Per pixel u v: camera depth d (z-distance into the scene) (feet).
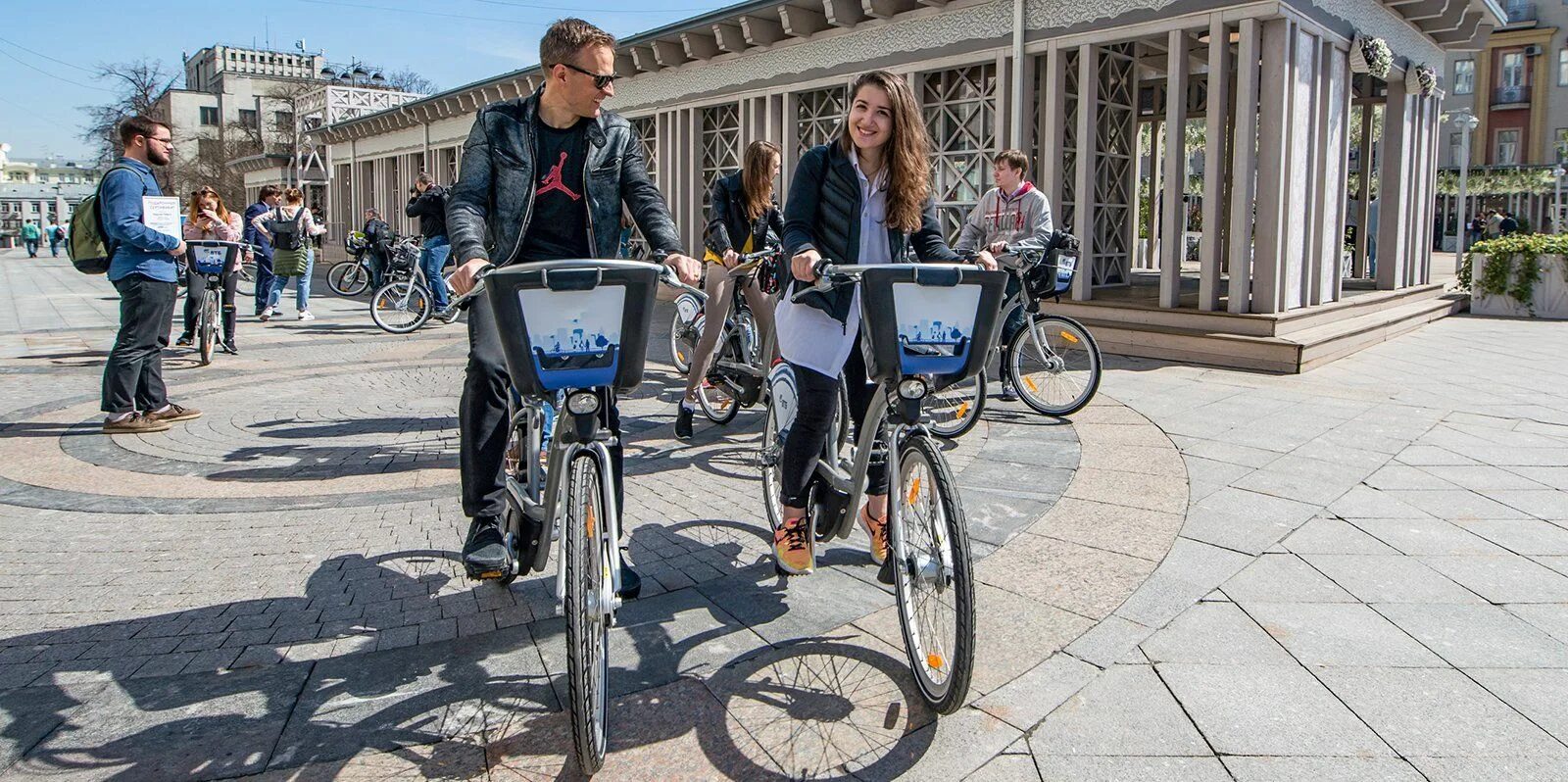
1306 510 14.23
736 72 43.21
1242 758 7.93
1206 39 38.14
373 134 84.69
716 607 10.96
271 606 10.96
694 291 8.96
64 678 9.16
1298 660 9.59
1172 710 8.67
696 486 16.05
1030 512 14.26
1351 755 7.97
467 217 9.40
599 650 7.91
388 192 83.61
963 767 7.84
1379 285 40.63
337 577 11.86
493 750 8.05
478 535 9.87
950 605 8.37
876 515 10.25
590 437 8.33
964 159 35.01
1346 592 11.25
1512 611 10.71
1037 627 10.36
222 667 9.43
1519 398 22.53
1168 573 11.82
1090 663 9.55
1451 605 10.89
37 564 12.28
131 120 19.63
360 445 18.94
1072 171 35.01
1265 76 27.96
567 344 7.80
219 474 16.71
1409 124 39.91
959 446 18.26
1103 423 19.98
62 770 7.64
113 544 13.08
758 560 12.50
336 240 96.84
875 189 10.05
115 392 19.89
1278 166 28.04
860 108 9.70
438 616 10.68
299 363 30.40
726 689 9.09
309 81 181.57
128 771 7.65
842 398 11.00
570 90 9.86
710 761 7.93
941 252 10.19
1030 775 7.73
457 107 65.98
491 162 9.96
